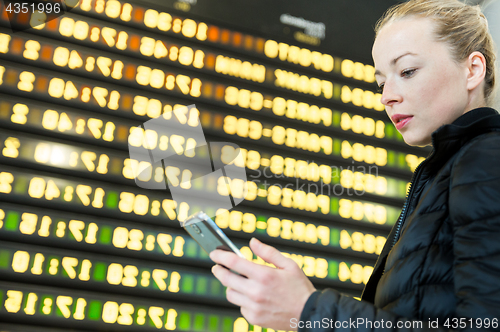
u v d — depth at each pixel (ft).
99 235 6.54
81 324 6.02
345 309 2.08
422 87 2.79
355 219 7.97
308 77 8.64
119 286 6.40
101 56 7.42
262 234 7.34
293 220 7.59
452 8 2.91
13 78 6.81
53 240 6.30
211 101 7.86
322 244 7.64
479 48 2.88
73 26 7.40
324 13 9.05
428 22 2.85
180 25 8.08
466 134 2.55
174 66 7.85
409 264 2.32
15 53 6.93
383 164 8.52
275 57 8.53
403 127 2.93
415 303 2.22
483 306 1.87
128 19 7.79
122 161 7.00
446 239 2.30
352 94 8.86
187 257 6.87
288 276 2.24
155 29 7.91
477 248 2.00
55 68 7.11
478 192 2.10
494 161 2.17
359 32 9.23
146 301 6.44
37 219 6.31
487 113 2.72
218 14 8.36
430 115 2.81
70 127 6.89
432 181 2.78
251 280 2.22
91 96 7.16
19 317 5.82
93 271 6.33
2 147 6.45
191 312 6.56
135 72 7.55
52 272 6.14
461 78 2.80
